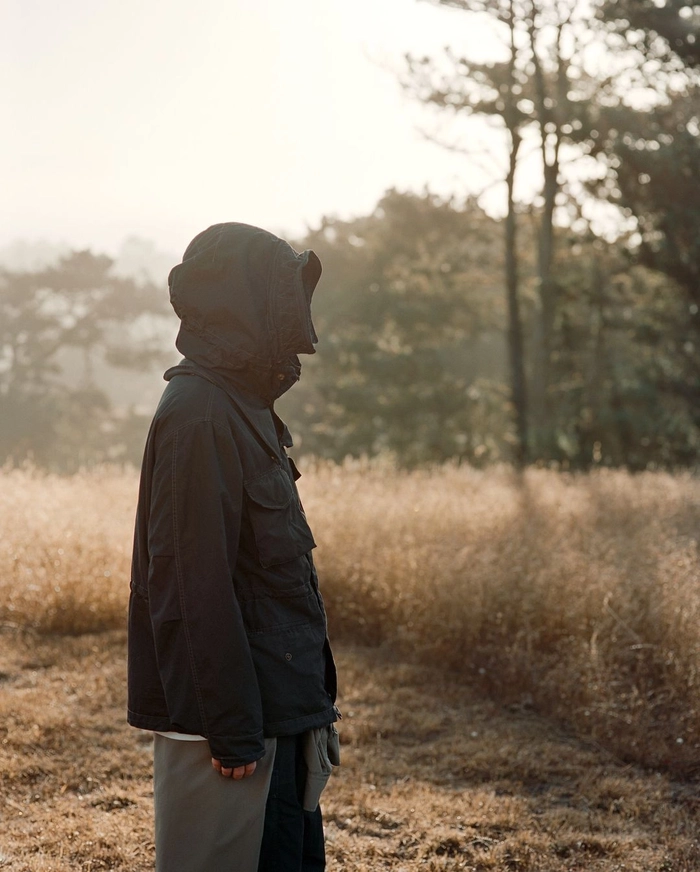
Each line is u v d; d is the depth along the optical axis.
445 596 5.12
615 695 4.21
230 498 1.84
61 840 3.01
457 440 27.95
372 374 29.42
